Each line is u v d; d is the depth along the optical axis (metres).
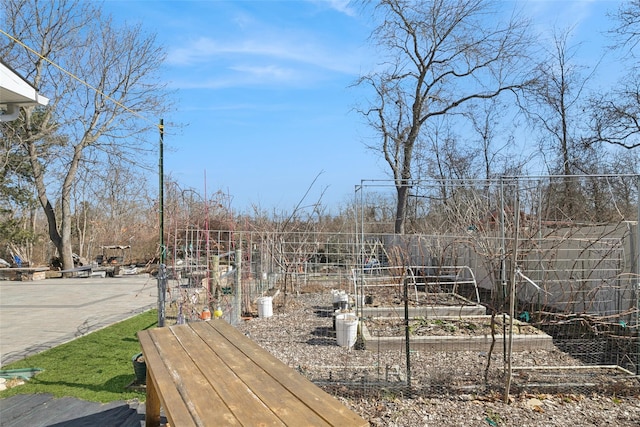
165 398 2.19
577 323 6.62
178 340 3.43
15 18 19.48
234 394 2.23
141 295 13.94
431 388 4.57
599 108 15.06
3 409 4.33
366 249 12.20
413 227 14.65
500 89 18.55
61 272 20.75
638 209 5.29
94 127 22.44
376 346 6.42
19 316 10.06
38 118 21.81
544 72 17.50
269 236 11.63
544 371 5.16
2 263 25.61
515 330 6.63
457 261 11.17
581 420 3.90
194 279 9.40
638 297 5.23
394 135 21.58
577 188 11.48
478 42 18.30
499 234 7.98
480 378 4.91
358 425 1.81
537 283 6.91
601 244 7.07
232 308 8.23
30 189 24.45
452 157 21.58
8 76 4.84
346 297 9.38
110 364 5.85
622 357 5.56
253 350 3.11
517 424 3.82
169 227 8.25
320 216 13.47
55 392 4.75
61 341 7.42
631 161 15.08
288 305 10.36
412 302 9.07
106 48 21.73
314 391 2.26
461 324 7.36
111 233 29.69
